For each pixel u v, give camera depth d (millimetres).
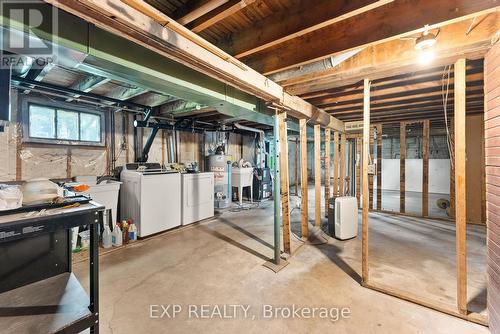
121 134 3967
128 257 2775
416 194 7992
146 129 4398
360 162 5844
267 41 1701
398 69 2006
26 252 1491
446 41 1679
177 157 5059
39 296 1325
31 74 2439
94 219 1235
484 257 2826
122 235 3164
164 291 2082
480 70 2459
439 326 1658
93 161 3586
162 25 1275
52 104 3121
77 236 2750
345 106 3678
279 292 2072
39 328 1065
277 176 2666
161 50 1383
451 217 4598
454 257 2799
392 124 5406
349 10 1352
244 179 6031
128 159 4070
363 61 2051
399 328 1637
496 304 1538
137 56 1570
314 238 3459
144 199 3357
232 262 2654
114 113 3857
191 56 1478
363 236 2184
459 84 1783
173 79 1829
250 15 1681
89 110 3520
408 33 1532
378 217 4781
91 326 1203
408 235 3631
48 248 1577
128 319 1717
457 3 1360
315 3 1479
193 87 2004
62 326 1088
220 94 2311
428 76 2514
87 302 1273
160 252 2926
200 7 1328
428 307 1856
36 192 1309
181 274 2381
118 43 1461
